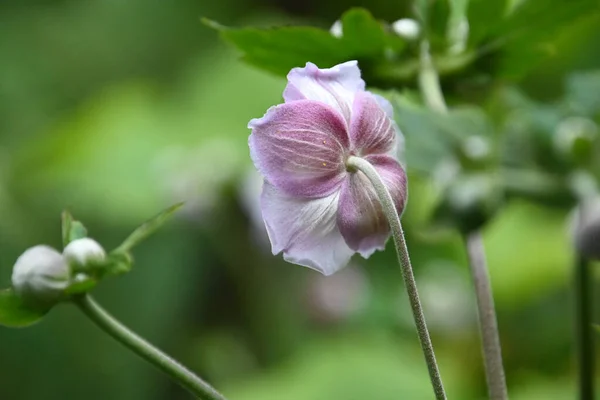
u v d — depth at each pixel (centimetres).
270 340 108
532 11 59
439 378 52
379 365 99
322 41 58
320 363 100
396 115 65
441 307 104
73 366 116
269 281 110
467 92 61
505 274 99
